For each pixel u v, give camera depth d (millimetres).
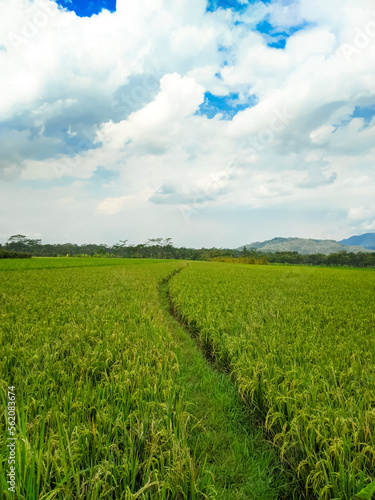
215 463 3088
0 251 60844
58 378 3814
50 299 9789
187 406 3883
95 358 4395
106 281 17000
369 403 3131
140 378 3746
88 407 3213
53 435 2553
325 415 2967
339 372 3889
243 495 2701
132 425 2875
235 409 4086
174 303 11492
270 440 3396
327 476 2410
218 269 35000
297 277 23062
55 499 2166
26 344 4969
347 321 7234
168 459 2520
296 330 6262
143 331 6191
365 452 2615
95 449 2623
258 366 4250
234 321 7117
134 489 2439
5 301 9344
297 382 3590
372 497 2240
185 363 5637
